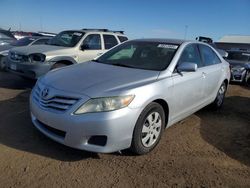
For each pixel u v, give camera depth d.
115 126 3.54
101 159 3.90
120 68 4.60
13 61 7.86
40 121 3.94
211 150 4.49
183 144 4.62
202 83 5.32
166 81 4.30
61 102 3.68
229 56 13.91
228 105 7.45
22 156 3.82
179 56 4.84
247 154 4.45
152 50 5.06
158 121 4.21
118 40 9.66
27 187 3.19
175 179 3.57
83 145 3.58
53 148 4.09
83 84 3.83
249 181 3.67
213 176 3.71
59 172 3.53
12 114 5.39
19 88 7.65
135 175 3.59
